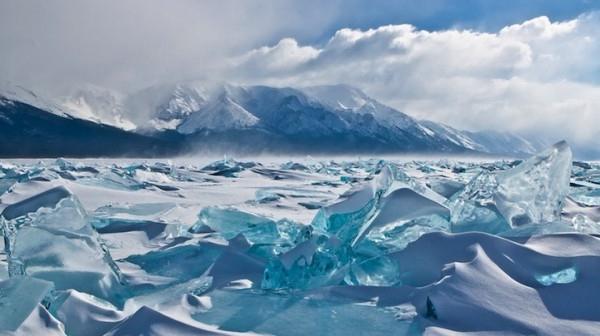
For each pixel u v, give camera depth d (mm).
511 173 5699
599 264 3432
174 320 3051
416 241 4191
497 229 5074
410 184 6074
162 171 23828
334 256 4305
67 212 4293
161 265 5129
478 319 3051
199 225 7273
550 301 3201
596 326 2928
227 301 3801
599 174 20031
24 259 3936
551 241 3963
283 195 12906
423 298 3418
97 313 3385
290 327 3225
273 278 4102
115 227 7250
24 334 2850
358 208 5414
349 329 3150
